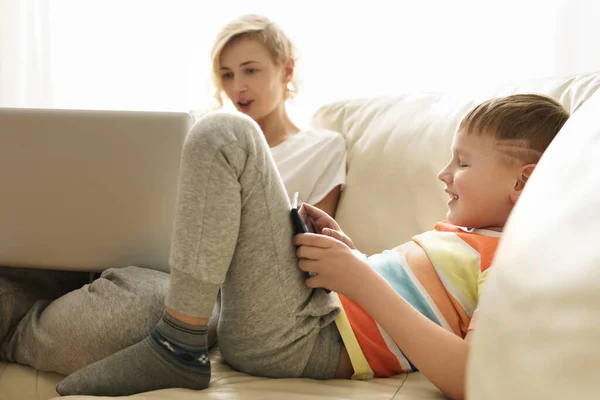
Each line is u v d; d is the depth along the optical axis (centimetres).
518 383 37
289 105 217
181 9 226
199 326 83
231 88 172
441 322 92
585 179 45
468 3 202
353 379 91
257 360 89
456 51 204
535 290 40
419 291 94
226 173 82
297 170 158
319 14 215
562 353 35
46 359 97
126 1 229
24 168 113
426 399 80
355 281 87
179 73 228
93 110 110
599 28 190
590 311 35
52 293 121
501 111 98
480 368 41
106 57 232
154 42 229
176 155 108
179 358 82
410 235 135
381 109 161
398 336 84
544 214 46
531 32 197
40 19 233
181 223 83
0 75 234
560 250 41
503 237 50
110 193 111
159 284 100
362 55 213
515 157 96
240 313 88
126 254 112
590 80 124
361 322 92
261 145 86
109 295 98
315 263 88
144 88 230
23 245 115
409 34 208
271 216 86
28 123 112
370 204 143
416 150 140
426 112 147
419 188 136
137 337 94
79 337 95
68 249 114
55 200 112
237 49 170
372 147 150
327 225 110
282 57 174
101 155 110
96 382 82
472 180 98
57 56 235
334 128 170
